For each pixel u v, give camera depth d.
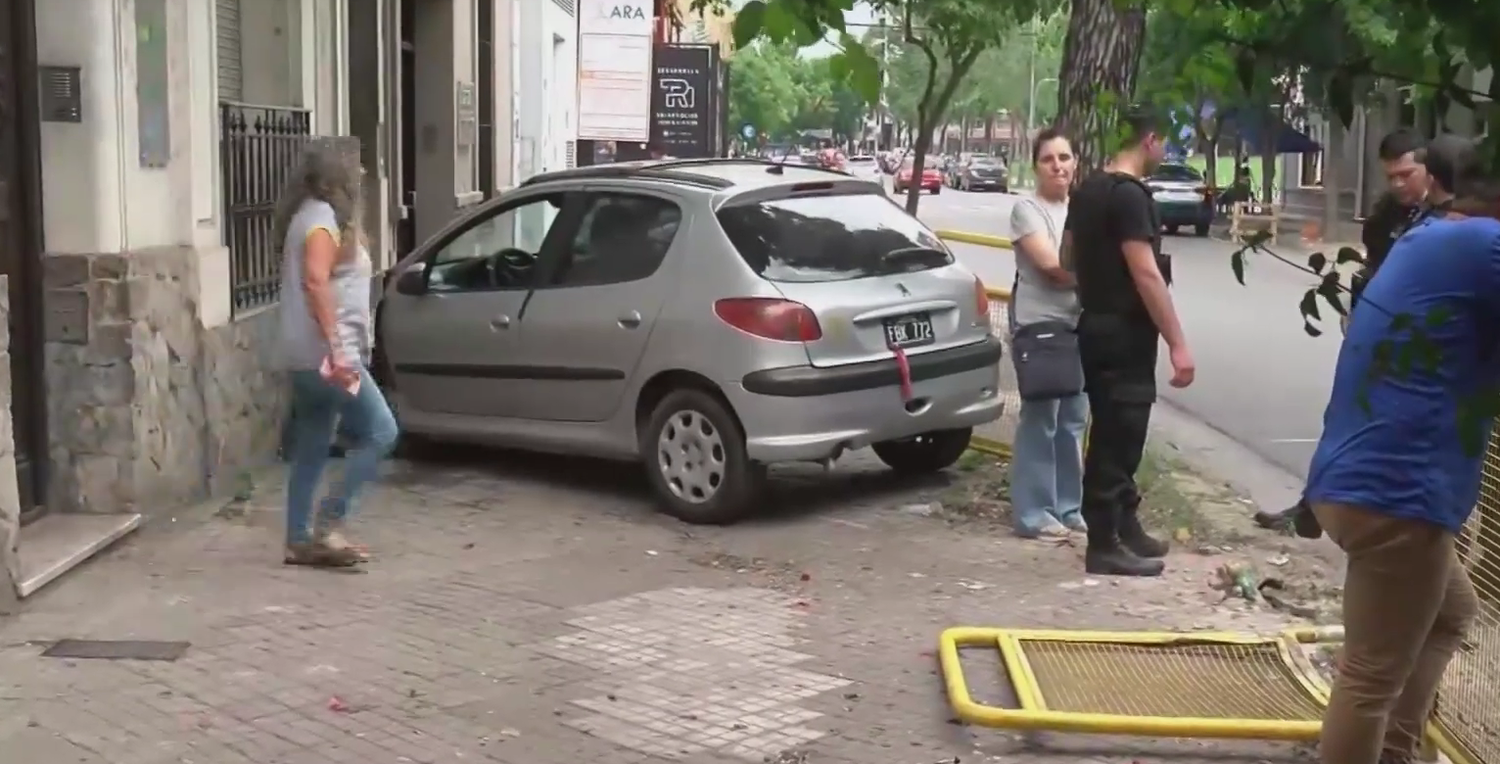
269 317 9.16
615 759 4.85
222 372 8.39
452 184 15.36
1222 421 12.01
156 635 5.92
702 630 6.18
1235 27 2.89
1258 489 9.36
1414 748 4.68
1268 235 3.13
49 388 7.25
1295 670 5.53
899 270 8.24
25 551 6.69
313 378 6.80
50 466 7.30
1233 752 4.96
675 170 8.52
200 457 8.14
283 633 6.00
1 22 6.84
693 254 7.92
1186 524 7.98
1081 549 7.52
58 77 7.10
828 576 7.02
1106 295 6.87
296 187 6.86
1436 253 3.90
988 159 79.06
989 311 9.23
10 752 4.77
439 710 5.24
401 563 7.11
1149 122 3.85
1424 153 4.08
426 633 6.07
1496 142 2.53
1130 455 7.04
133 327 7.31
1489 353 3.92
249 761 4.76
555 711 5.25
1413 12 2.61
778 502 8.53
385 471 9.23
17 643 5.79
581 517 8.13
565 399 8.51
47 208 7.18
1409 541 3.98
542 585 6.80
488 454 9.78
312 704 5.26
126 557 6.98
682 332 7.88
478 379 8.91
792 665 5.78
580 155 25.05
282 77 10.05
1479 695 5.00
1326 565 7.34
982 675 5.63
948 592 6.78
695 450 7.94
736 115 58.44
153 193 7.75
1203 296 21.78
